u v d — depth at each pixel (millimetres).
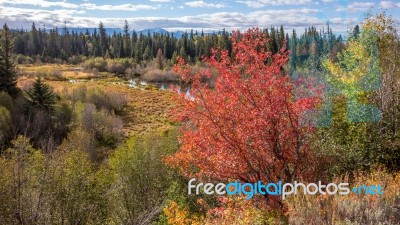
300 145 9773
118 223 23078
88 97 64438
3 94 48875
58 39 165625
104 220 20766
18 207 12414
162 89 88000
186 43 137875
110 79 102625
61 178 16000
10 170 12719
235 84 9500
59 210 16375
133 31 168875
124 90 81875
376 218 5707
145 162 25016
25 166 13180
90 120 49219
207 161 9867
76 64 138750
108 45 159625
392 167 11547
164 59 130250
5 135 35188
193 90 9891
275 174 9547
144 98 75375
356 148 11500
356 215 5926
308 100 9383
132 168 24953
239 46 9734
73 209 17062
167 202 17109
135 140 31031
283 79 9508
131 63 127062
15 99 53406
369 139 12062
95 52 149625
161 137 29547
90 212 18484
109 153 42969
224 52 9875
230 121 9477
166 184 23594
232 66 9758
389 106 13258
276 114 9219
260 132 9289
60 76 96938
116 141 47844
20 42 153500
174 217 12102
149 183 24453
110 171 28062
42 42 162625
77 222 17375
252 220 7840
